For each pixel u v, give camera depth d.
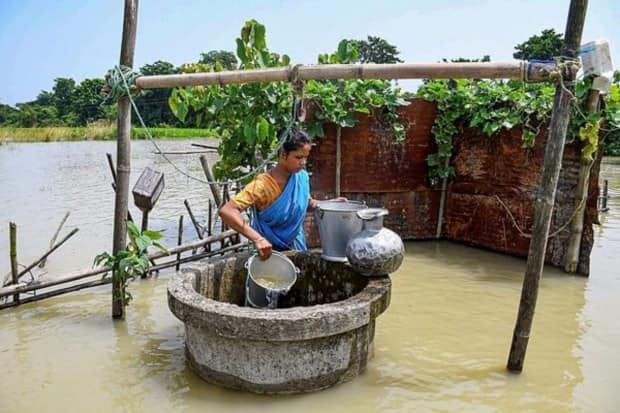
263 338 3.64
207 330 3.79
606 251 8.10
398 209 8.55
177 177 17.69
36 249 8.26
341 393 3.95
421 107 8.27
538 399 3.91
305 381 3.89
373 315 4.01
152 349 4.80
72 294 6.29
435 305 5.90
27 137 39.56
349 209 4.98
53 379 4.24
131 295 5.89
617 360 4.54
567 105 3.87
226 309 3.76
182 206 12.10
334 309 3.76
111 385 4.13
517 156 7.59
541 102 7.11
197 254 7.36
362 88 7.78
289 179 4.78
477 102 7.86
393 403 3.83
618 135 6.74
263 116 6.96
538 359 4.55
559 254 7.17
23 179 16.62
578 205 6.73
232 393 3.94
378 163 8.27
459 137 8.38
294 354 3.80
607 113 6.48
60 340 5.00
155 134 42.16
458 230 8.58
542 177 4.00
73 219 10.47
